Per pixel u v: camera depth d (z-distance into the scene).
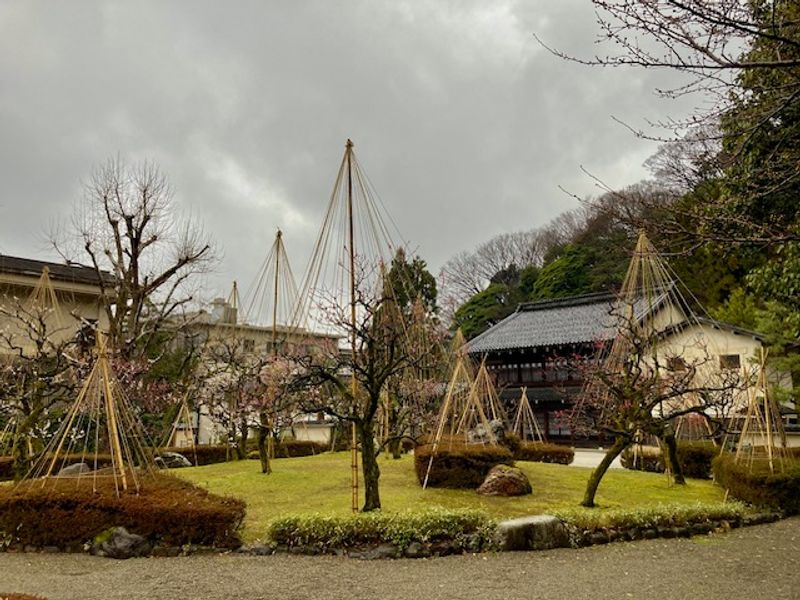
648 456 13.45
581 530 6.72
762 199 4.81
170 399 15.19
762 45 4.14
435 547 6.18
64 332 17.62
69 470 8.52
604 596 4.77
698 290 19.02
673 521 7.29
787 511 8.52
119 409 8.34
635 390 8.70
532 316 25.64
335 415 7.62
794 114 4.44
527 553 6.25
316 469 11.49
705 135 4.53
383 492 8.98
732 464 9.70
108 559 6.00
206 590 4.94
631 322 9.66
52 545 6.32
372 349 7.36
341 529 6.27
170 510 6.30
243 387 12.85
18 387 10.00
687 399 11.53
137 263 16.20
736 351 16.69
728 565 5.78
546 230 38.44
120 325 15.17
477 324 32.16
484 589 4.96
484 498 8.71
